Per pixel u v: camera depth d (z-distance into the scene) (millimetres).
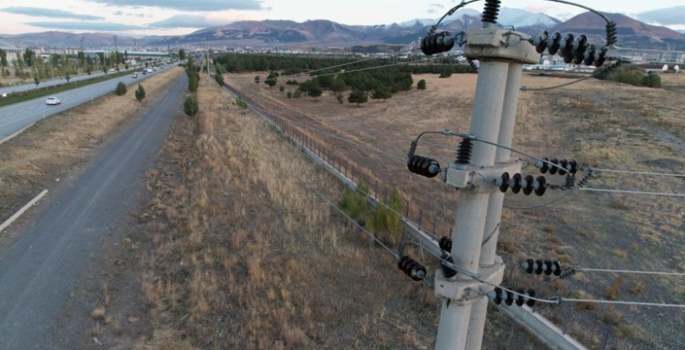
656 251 15984
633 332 11102
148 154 29172
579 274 14078
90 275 13477
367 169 25922
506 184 4527
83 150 29688
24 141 28531
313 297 12383
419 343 10672
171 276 13367
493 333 11109
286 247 15180
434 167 4852
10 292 12539
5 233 16219
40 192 20703
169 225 17141
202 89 68188
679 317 11984
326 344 10617
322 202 19938
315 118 42312
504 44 4320
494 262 5598
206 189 21188
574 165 5664
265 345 10312
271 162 26172
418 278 5496
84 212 18609
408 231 16766
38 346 10352
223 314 11453
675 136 32281
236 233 15961
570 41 4301
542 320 10844
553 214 19188
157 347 10328
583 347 9883
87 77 97125
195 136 35312
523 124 38562
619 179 24047
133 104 53625
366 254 15016
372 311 11914
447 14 4883
